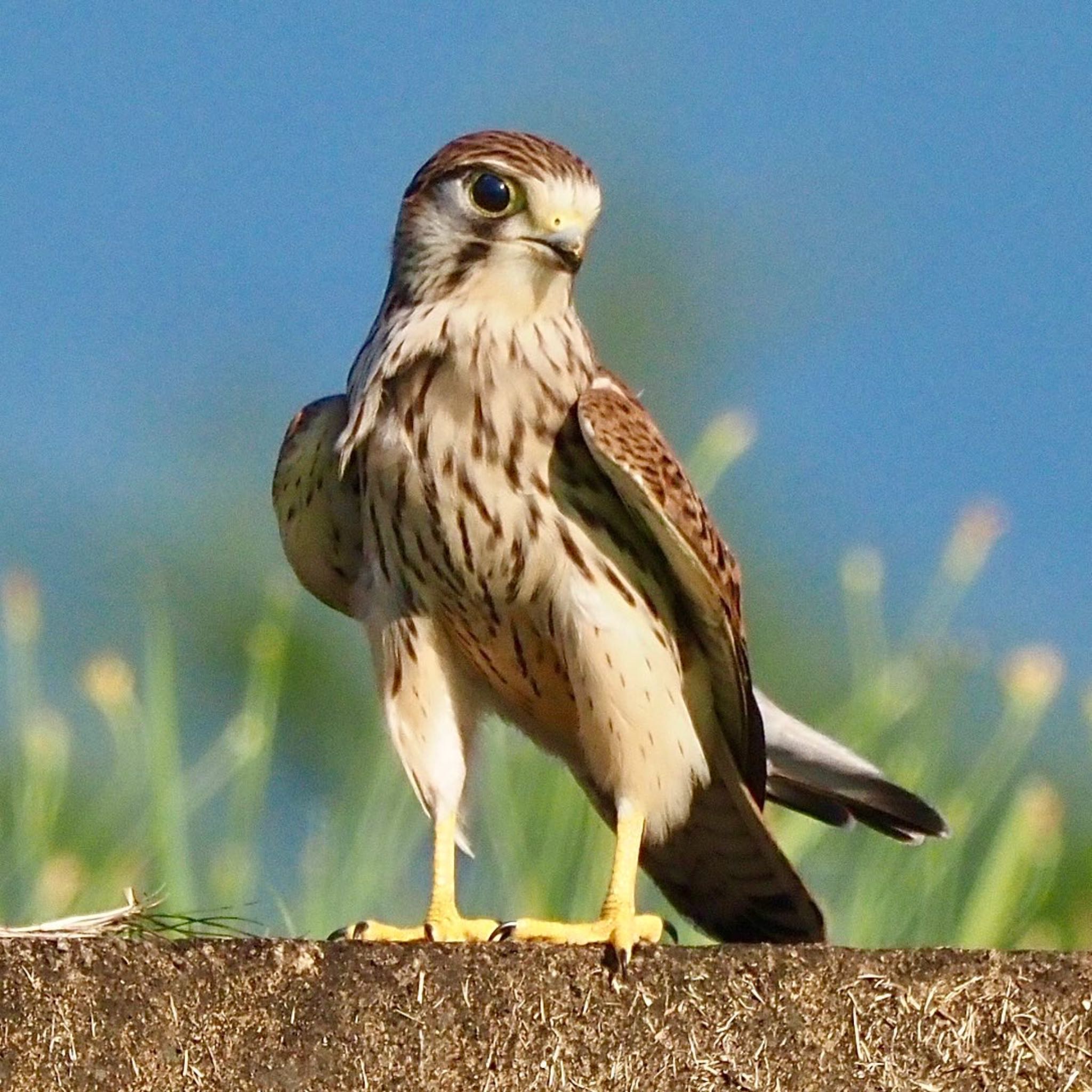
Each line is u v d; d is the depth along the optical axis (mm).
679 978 7094
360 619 10312
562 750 10562
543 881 10773
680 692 9883
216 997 7074
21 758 11547
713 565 9680
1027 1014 6973
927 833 10648
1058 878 12570
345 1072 7066
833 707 15141
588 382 9891
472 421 9719
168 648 12672
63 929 7816
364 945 7117
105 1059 7027
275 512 10977
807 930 10531
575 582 9719
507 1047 7086
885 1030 7012
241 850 10852
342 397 10250
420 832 10984
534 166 9859
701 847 10398
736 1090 7035
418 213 10031
